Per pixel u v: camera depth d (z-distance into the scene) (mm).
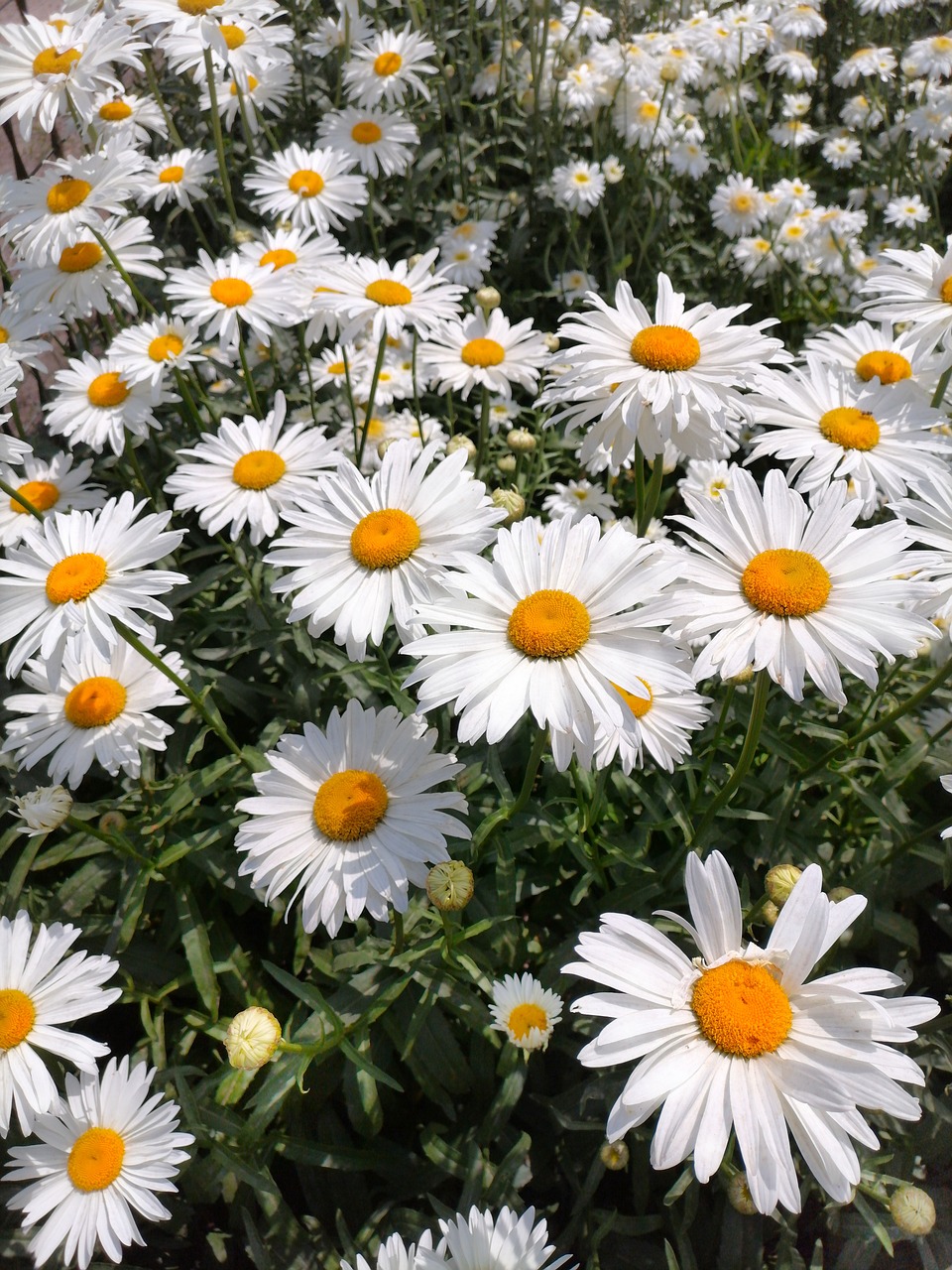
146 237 557
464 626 309
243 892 430
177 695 445
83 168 525
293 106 854
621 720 287
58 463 526
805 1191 379
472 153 816
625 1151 354
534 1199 415
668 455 459
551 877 444
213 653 504
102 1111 346
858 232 806
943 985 442
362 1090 386
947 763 444
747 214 763
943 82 989
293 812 345
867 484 427
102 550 368
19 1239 395
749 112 952
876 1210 365
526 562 315
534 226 798
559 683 298
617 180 753
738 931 265
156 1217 337
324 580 357
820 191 929
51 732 408
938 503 376
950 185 925
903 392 449
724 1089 246
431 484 361
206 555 594
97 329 696
